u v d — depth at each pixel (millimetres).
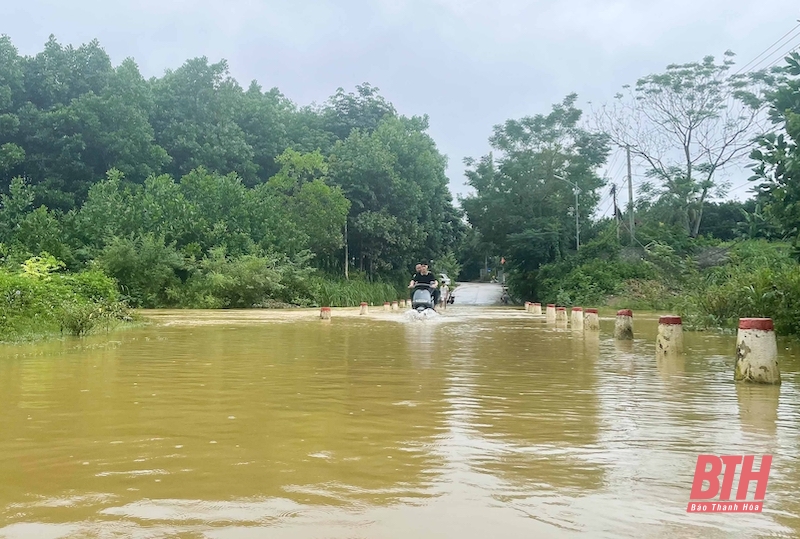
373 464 3295
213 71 51812
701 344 10422
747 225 15008
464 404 4969
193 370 6887
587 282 34531
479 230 48406
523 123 46781
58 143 43125
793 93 12148
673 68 42562
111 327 13672
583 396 5344
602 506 2691
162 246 28953
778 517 2592
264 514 2570
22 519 2508
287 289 32438
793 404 5023
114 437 3850
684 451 3586
